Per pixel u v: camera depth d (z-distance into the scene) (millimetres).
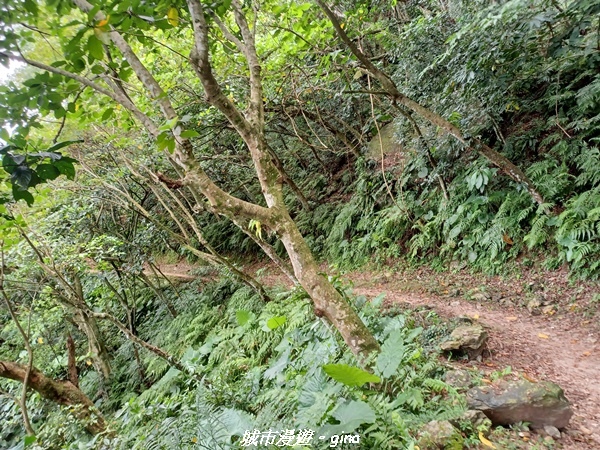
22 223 3977
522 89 6973
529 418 2881
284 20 6188
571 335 4684
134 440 4449
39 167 1704
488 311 5812
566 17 4832
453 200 7695
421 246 8023
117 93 3057
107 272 9766
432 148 7539
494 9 4797
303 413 2908
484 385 3270
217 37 4770
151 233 9656
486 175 6758
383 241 8930
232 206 2988
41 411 7195
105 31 1975
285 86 8391
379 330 4770
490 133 7613
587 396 3459
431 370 3857
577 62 5891
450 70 6098
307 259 3273
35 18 2182
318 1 4957
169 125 2039
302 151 13078
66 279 7723
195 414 3664
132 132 8688
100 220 9430
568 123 6344
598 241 5406
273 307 7250
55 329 9891
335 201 11445
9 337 10062
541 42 5293
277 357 5598
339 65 6449
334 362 3887
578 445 2711
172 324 9875
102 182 7965
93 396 8930
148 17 2203
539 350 4441
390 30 9203
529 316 5395
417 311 5988
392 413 2672
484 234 6879
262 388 4836
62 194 8273
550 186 6062
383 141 10469
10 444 7102
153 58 7367
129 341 9750
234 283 9859
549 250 6078
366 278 8695
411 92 7477
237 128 3156
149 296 11836
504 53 5297
